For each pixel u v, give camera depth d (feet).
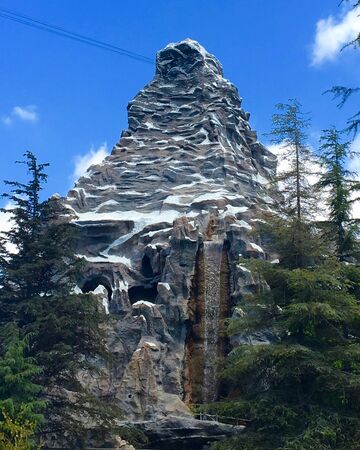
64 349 110.52
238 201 237.04
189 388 187.62
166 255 206.69
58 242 125.49
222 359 102.89
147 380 172.35
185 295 197.57
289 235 104.06
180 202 240.12
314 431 85.05
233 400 95.45
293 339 96.12
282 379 94.94
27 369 102.58
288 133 110.63
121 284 211.00
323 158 113.39
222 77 331.77
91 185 260.83
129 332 187.21
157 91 312.50
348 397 92.02
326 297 96.63
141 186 257.34
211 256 205.05
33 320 115.65
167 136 285.84
